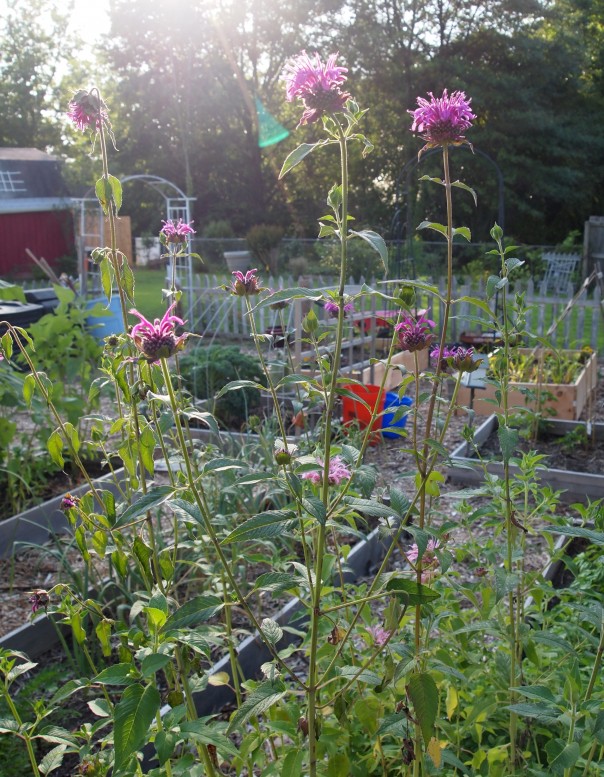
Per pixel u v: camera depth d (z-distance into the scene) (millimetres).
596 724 1634
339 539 4879
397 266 12383
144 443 2203
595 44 32781
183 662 2107
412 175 29391
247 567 4297
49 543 5168
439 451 1900
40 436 6004
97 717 3273
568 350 9430
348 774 2232
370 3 31031
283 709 2295
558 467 6488
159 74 36656
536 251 23172
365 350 9133
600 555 4082
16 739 3090
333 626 2381
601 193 31547
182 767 1983
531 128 28609
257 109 36500
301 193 37219
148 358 1706
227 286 2348
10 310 9516
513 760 2291
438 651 2209
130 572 3830
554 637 2039
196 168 37562
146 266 33562
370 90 31297
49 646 3898
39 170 30156
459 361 2041
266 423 6082
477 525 4922
